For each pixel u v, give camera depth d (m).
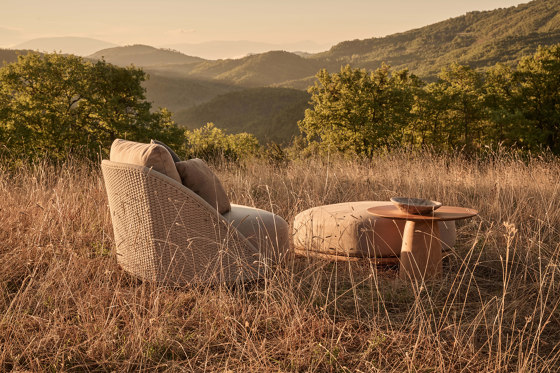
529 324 2.62
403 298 2.96
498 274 3.46
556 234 4.19
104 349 2.25
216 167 7.91
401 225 3.65
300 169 7.24
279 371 2.13
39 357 2.23
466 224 4.77
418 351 2.29
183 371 2.15
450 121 32.03
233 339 2.34
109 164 3.16
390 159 7.49
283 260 3.41
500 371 2.13
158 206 3.00
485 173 6.88
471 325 2.54
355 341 2.45
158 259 3.04
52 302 2.70
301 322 2.51
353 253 3.66
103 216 4.23
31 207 3.99
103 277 2.98
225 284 3.00
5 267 3.03
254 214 3.47
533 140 29.09
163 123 29.16
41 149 24.38
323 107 30.67
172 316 2.64
